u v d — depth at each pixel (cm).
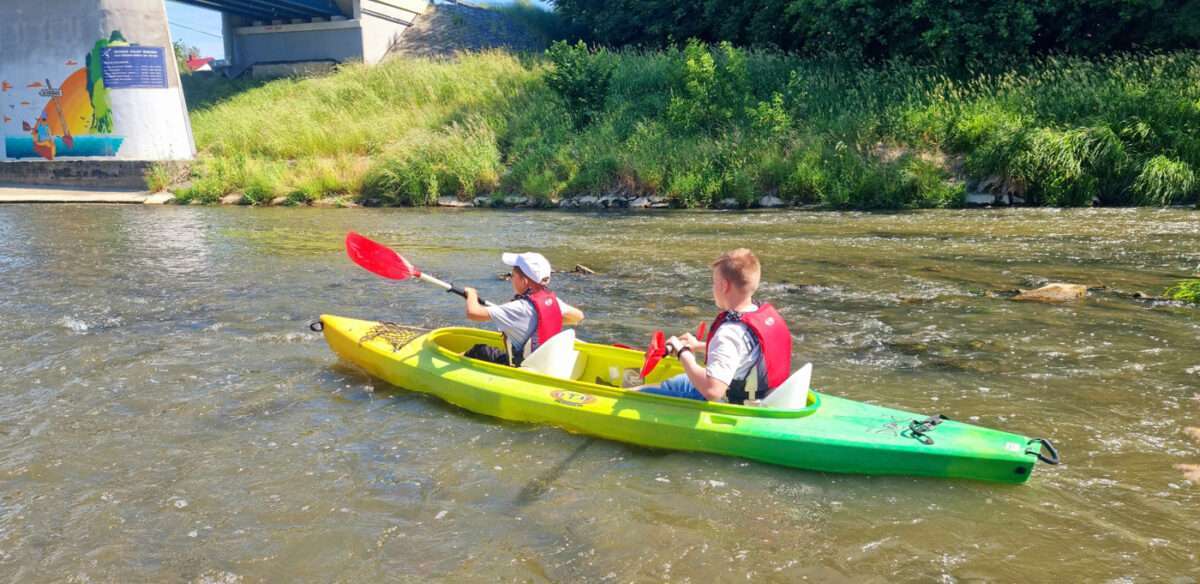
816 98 1838
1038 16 1806
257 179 1864
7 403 503
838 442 390
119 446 438
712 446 411
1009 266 909
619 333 661
